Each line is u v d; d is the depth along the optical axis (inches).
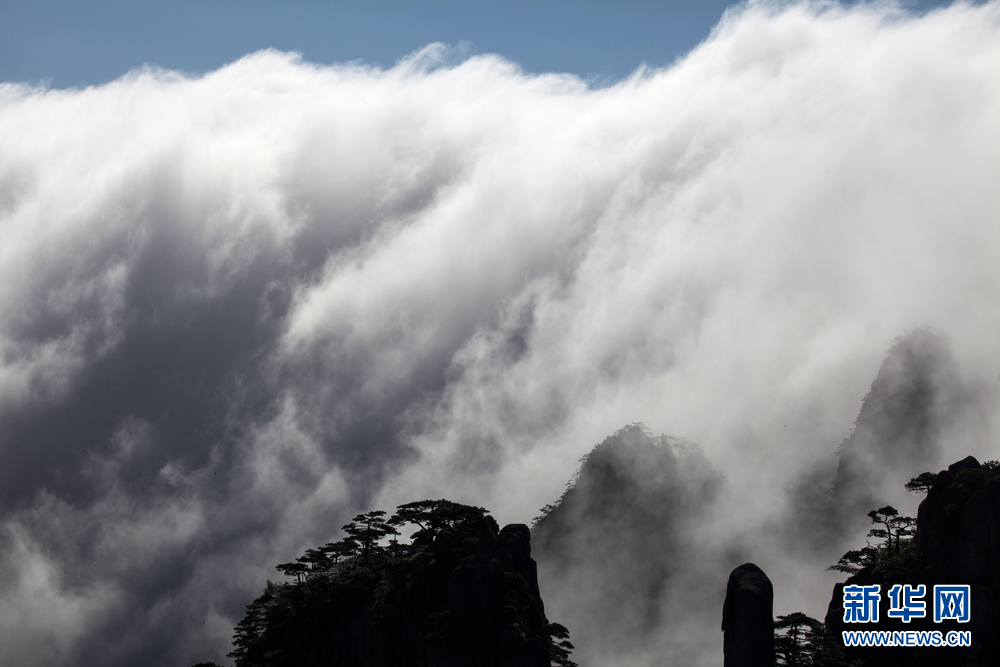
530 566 4714.6
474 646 3821.4
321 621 4490.7
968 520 4020.7
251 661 4547.2
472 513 4434.1
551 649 4197.8
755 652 3939.5
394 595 4237.2
